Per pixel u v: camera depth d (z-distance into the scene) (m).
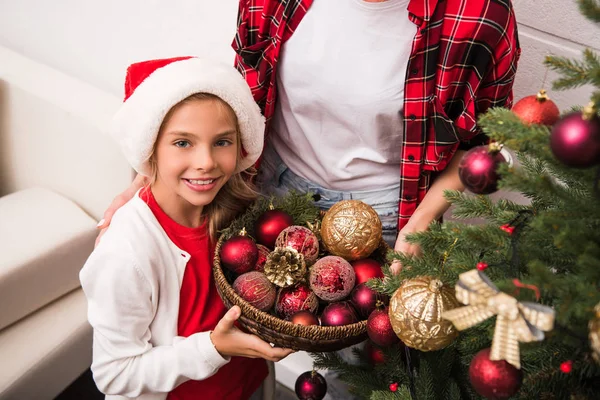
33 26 1.86
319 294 0.86
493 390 0.57
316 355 1.04
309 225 0.97
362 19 0.99
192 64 0.89
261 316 0.80
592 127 0.51
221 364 0.92
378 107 1.03
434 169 1.06
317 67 1.03
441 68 0.99
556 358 0.68
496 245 0.68
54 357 1.37
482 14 0.94
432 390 0.85
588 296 0.52
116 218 0.93
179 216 0.98
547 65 0.62
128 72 0.95
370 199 1.14
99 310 0.90
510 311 0.52
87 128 1.47
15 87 1.57
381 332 0.78
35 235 1.40
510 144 0.59
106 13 1.69
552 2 1.13
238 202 1.03
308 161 1.15
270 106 1.12
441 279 0.72
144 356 0.92
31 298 1.37
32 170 1.62
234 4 1.46
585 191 0.72
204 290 0.98
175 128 0.87
